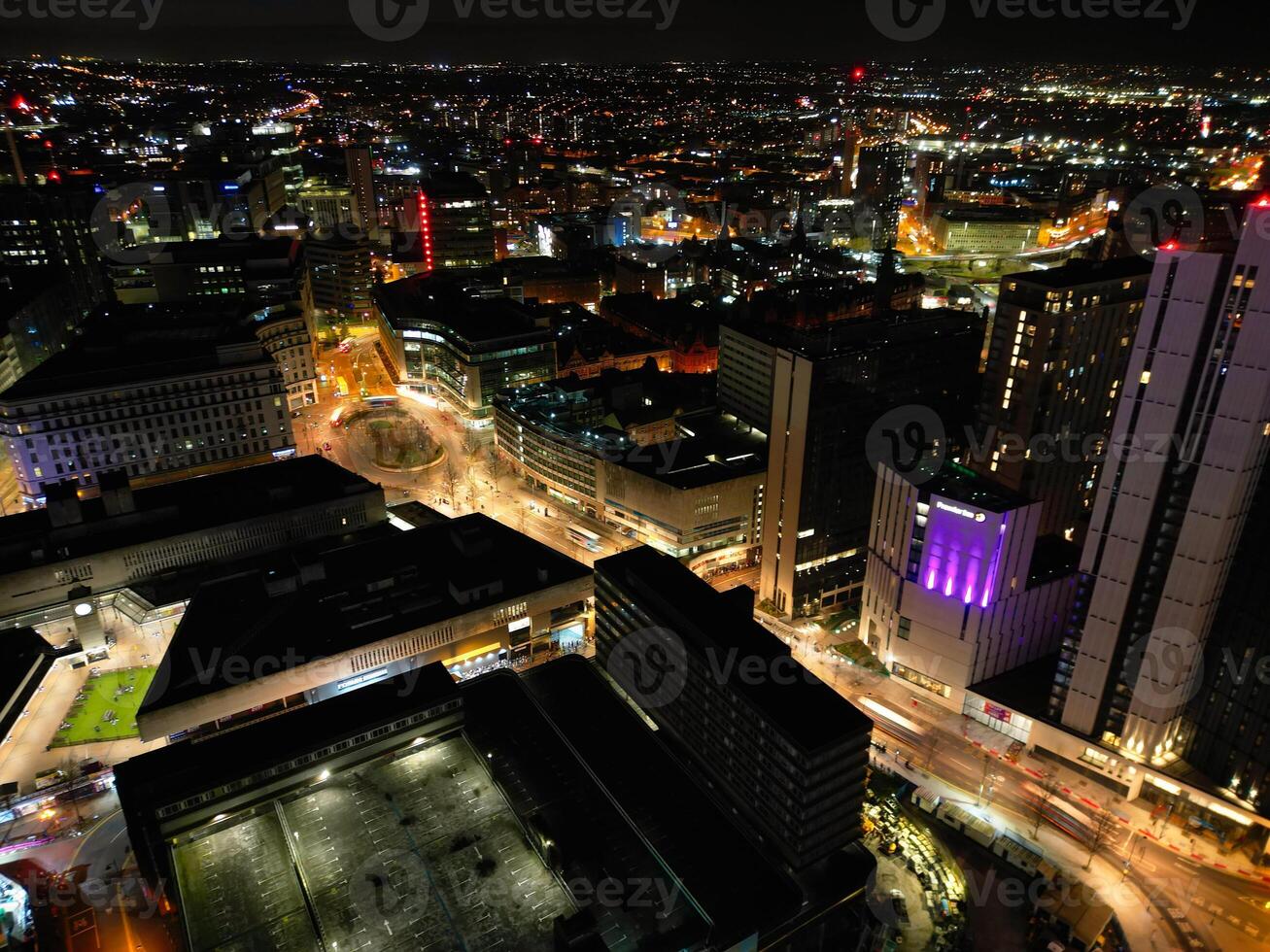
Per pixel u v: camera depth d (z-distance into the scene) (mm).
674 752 166125
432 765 153750
